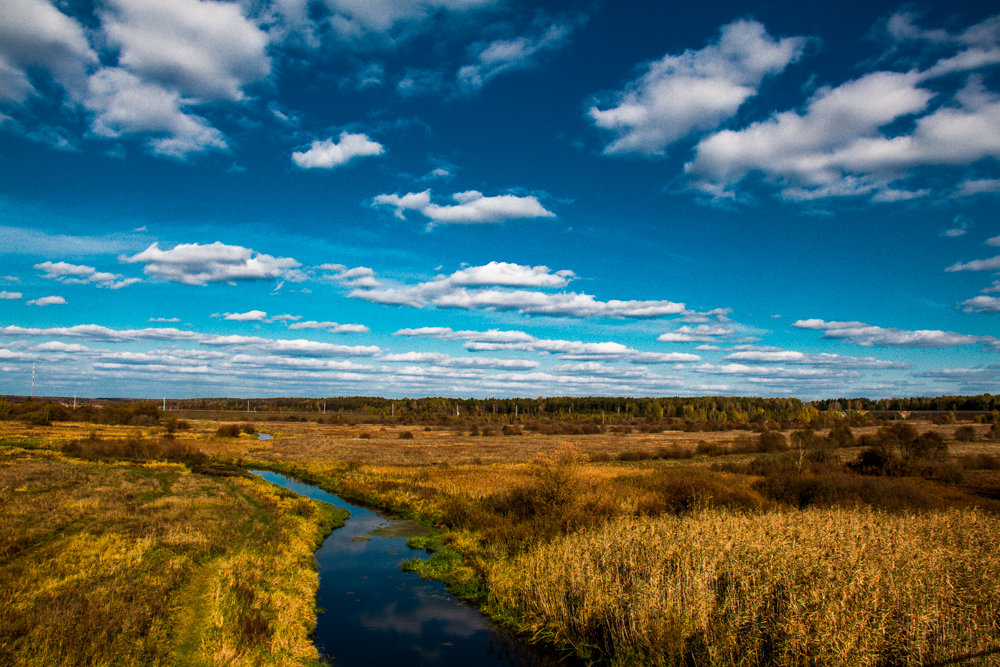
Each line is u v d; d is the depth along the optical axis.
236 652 9.77
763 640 9.51
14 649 8.61
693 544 13.12
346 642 12.70
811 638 8.73
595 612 11.83
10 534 15.84
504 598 14.62
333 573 18.09
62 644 8.70
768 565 11.55
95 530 17.50
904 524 16.58
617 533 15.22
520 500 24.02
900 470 36.47
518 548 18.14
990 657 8.26
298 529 21.75
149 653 9.19
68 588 11.62
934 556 12.05
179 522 19.39
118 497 24.00
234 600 12.23
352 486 35.12
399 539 22.86
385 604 15.25
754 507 22.00
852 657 8.36
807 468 37.31
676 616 10.20
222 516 21.80
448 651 12.30
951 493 29.55
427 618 14.27
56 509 20.28
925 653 8.52
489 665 11.61
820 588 10.12
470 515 23.67
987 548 14.09
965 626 9.20
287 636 11.54
